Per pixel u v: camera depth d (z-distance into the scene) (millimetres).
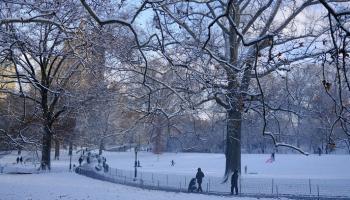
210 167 54938
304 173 45500
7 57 14500
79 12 14039
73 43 16781
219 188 30031
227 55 25094
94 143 61469
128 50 14742
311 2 25562
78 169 39344
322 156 60625
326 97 19594
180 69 15359
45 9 12492
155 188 28594
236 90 13586
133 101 23281
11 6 13570
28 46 15180
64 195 21359
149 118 20672
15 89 39094
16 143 32625
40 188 24203
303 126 59938
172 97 19953
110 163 60562
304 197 25656
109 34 14797
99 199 20359
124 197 21469
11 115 37188
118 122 50781
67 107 38219
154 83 17594
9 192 21922
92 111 41500
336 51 7020
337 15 6461
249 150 80375
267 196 26000
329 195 26641
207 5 21188
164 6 11844
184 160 64062
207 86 12828
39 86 15992
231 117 22094
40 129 39344
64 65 38000
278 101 21906
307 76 34562
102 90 25781
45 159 41125
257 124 33781
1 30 13906
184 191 27734
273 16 25375
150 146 77625
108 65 16969
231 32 22188
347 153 66375
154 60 16578
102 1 13719
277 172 47219
